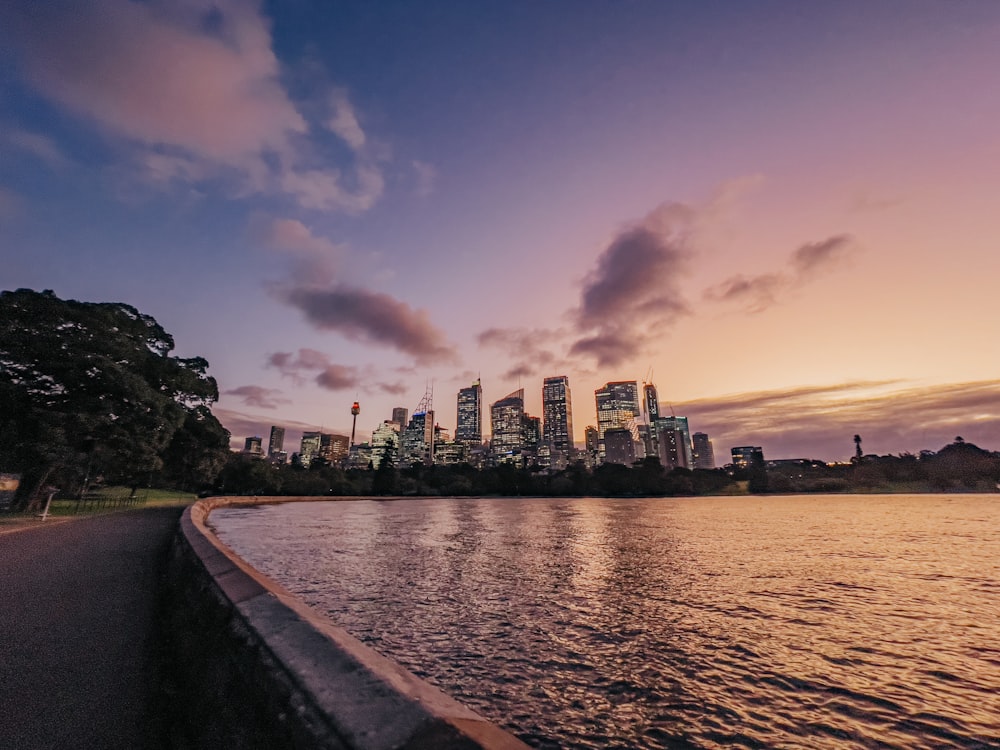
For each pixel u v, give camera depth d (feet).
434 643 32.45
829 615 44.34
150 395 108.17
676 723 21.65
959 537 130.93
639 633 36.11
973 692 26.05
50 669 15.34
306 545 89.25
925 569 74.95
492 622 38.19
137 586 28.40
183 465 146.00
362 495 474.49
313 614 11.51
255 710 8.48
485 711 22.41
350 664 8.24
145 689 13.94
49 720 11.86
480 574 63.41
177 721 11.84
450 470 634.84
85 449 106.22
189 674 13.16
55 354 95.20
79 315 104.12
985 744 20.40
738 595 52.47
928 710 23.70
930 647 34.88
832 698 24.97
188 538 29.30
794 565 78.07
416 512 268.00
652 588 55.62
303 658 8.68
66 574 31.89
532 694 24.39
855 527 169.68
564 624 38.19
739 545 108.47
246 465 305.32
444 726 6.16
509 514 260.01
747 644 34.09
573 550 95.91
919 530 155.22
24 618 21.27
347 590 49.73
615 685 25.81
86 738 10.98
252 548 82.99
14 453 97.86
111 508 108.47
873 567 76.69
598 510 318.04
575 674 27.30
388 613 40.29
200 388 142.61
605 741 19.85
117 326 117.91
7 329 91.71
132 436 104.63
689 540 119.75
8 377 93.61
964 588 59.62
